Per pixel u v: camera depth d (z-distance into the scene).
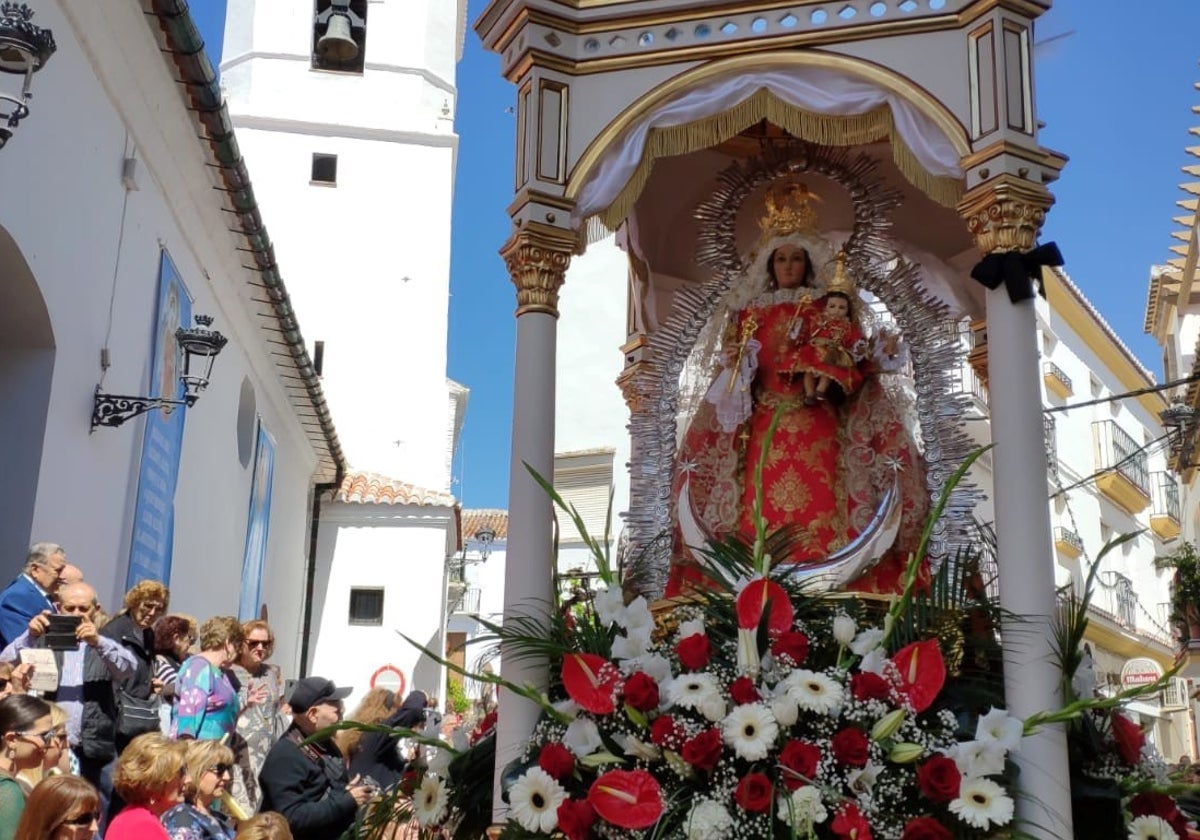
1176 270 22.75
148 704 6.75
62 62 8.55
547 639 5.02
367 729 5.37
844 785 4.39
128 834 5.00
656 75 5.56
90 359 9.41
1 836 4.70
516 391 5.36
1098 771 4.78
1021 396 4.79
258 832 5.19
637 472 6.39
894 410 5.93
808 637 4.80
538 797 4.59
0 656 5.96
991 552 5.53
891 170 7.01
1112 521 27.67
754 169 6.74
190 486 12.78
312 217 22.81
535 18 5.59
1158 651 26.77
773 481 5.85
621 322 15.52
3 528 8.39
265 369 16.48
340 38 22.78
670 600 5.48
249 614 16.16
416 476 22.27
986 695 4.73
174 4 9.31
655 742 4.54
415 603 21.23
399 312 22.73
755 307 6.19
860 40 5.36
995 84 5.04
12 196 7.80
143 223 10.59
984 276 4.91
